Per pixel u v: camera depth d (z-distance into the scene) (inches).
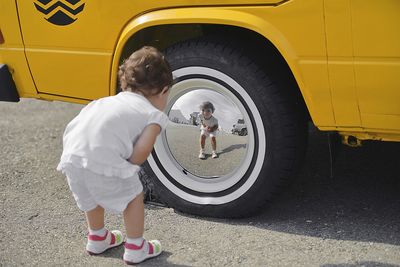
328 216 126.6
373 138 115.3
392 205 129.3
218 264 113.5
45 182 143.3
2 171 148.3
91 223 115.3
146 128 108.8
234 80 120.6
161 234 122.1
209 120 124.0
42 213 130.9
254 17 115.6
